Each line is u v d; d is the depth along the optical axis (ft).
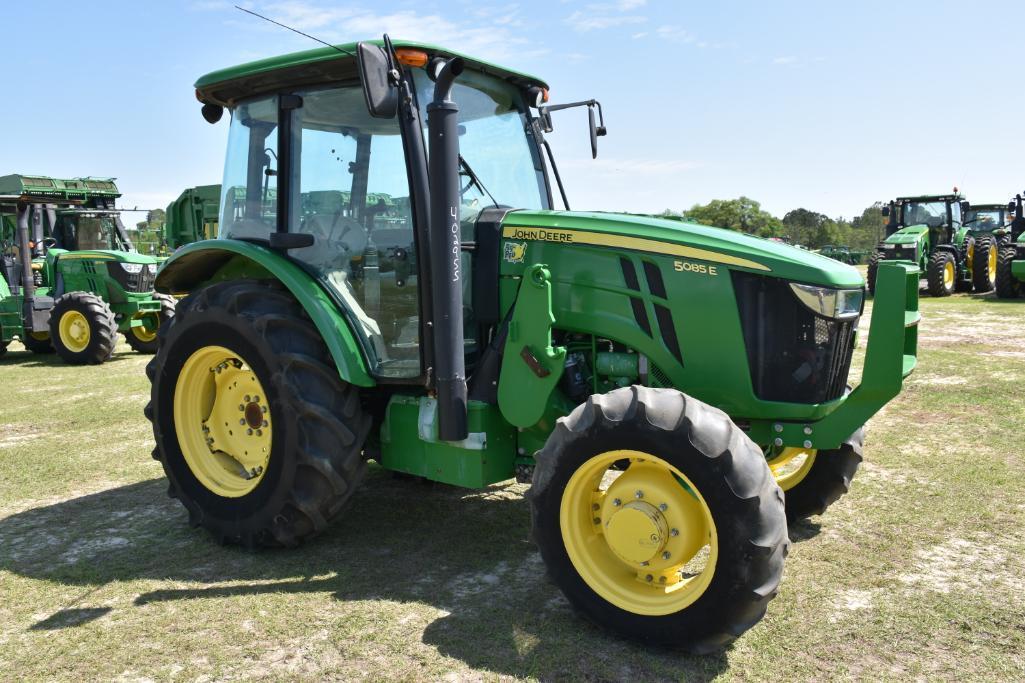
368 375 11.29
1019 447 16.37
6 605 10.09
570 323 10.85
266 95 12.48
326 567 11.16
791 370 9.91
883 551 11.38
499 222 11.30
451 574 10.87
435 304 10.23
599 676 8.28
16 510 13.87
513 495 14.26
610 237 10.59
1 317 34.91
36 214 38.19
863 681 8.11
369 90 9.44
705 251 10.07
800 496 12.32
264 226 12.62
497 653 8.74
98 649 8.95
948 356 27.68
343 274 11.63
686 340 10.19
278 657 8.72
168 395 12.75
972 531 12.06
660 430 8.56
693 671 8.36
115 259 35.53
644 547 8.86
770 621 9.38
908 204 61.16
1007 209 63.77
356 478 11.42
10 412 22.25
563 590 9.41
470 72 11.90
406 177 11.03
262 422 12.12
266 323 11.35
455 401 10.35
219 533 12.03
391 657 8.68
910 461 15.58
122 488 15.08
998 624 9.23
